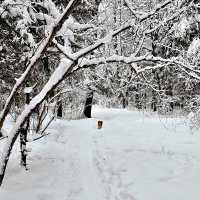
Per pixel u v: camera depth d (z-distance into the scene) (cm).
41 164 982
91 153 1215
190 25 1756
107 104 3244
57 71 640
